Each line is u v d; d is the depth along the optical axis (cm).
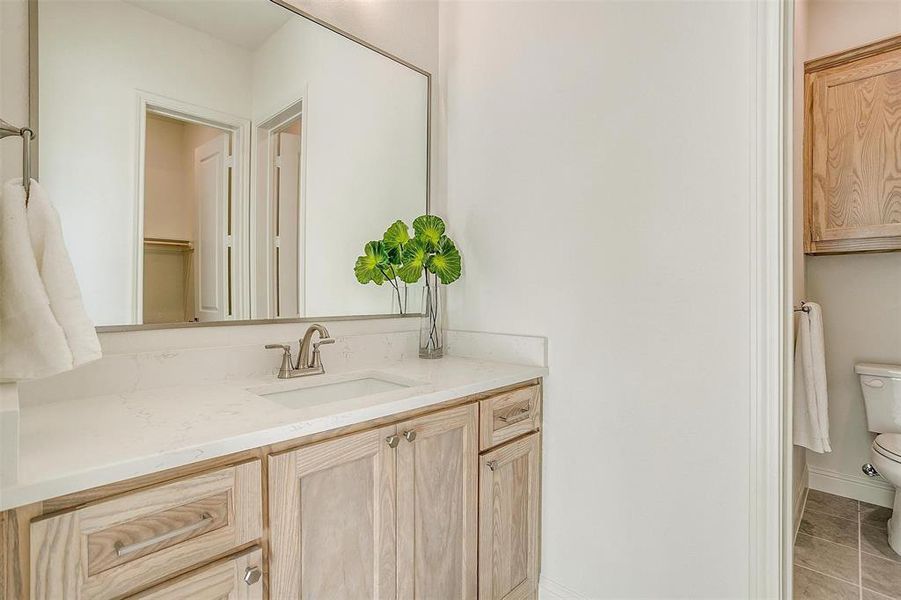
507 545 139
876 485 229
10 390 67
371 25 168
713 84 118
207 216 127
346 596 98
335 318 157
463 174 183
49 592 63
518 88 163
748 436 112
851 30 230
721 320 117
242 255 135
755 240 111
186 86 124
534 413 150
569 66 149
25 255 68
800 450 221
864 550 187
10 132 73
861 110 210
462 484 125
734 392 115
